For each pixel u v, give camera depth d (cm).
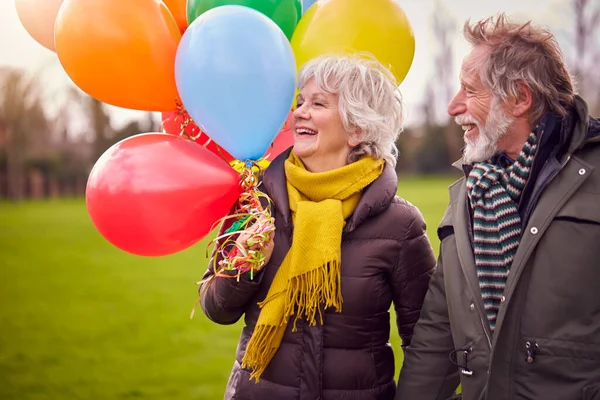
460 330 182
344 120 190
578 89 182
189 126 216
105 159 188
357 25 202
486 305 175
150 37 190
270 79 179
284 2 205
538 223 167
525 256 167
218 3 199
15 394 453
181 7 217
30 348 580
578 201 165
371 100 193
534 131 174
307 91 193
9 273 1024
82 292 855
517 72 172
